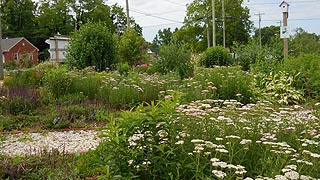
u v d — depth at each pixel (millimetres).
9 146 6090
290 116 4734
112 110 8547
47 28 55844
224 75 10234
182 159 3434
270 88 10719
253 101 9406
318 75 10430
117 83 10172
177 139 3494
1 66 18078
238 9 44062
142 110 3564
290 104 10242
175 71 13508
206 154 3191
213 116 4199
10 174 4066
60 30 55719
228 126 3865
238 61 17703
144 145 3414
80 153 5090
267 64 12289
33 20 56375
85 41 16562
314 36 27062
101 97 9617
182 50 14789
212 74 10312
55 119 7676
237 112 4508
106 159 3408
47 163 4383
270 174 3109
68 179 4043
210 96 8445
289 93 10398
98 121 7941
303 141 3838
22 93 9164
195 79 10469
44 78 10602
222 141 3652
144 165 3361
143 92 9445
